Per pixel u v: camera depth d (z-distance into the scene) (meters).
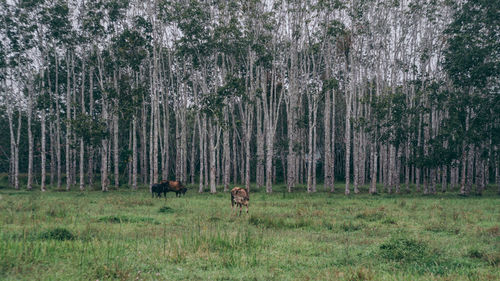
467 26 31.52
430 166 30.91
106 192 31.38
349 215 16.11
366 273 6.94
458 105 30.75
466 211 17.53
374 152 31.66
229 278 6.89
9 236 9.62
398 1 33.56
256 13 33.69
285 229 12.74
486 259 8.45
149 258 8.00
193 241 9.47
